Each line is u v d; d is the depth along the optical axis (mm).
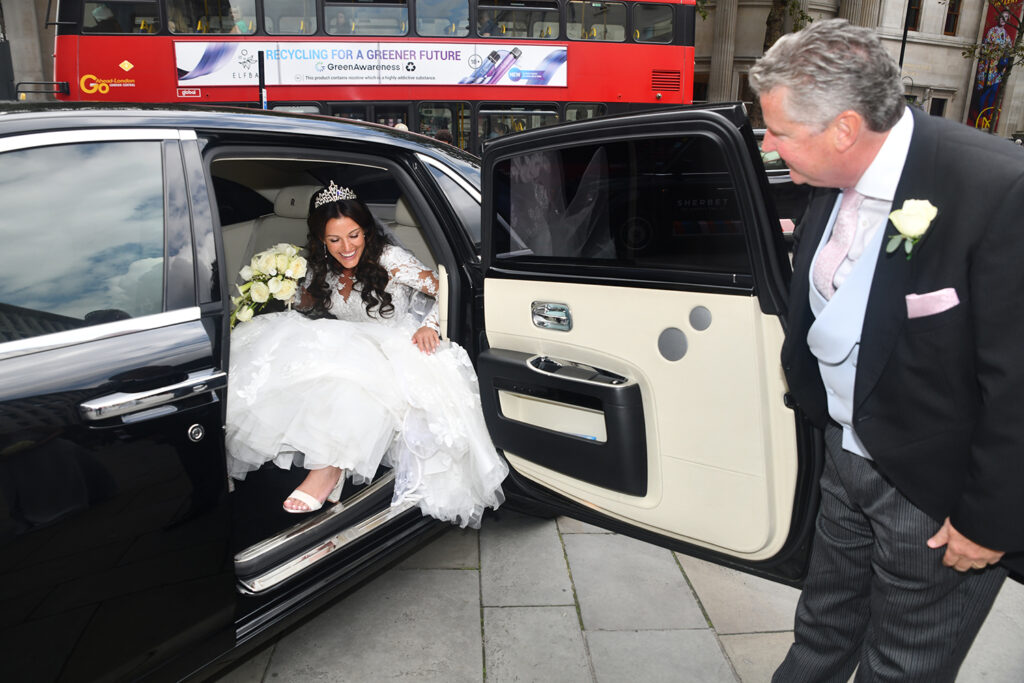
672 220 1490
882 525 1270
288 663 1914
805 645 1562
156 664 1460
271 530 2070
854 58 1023
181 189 1586
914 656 1298
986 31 23375
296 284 2275
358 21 7891
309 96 7867
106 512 1318
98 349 1368
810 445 1448
